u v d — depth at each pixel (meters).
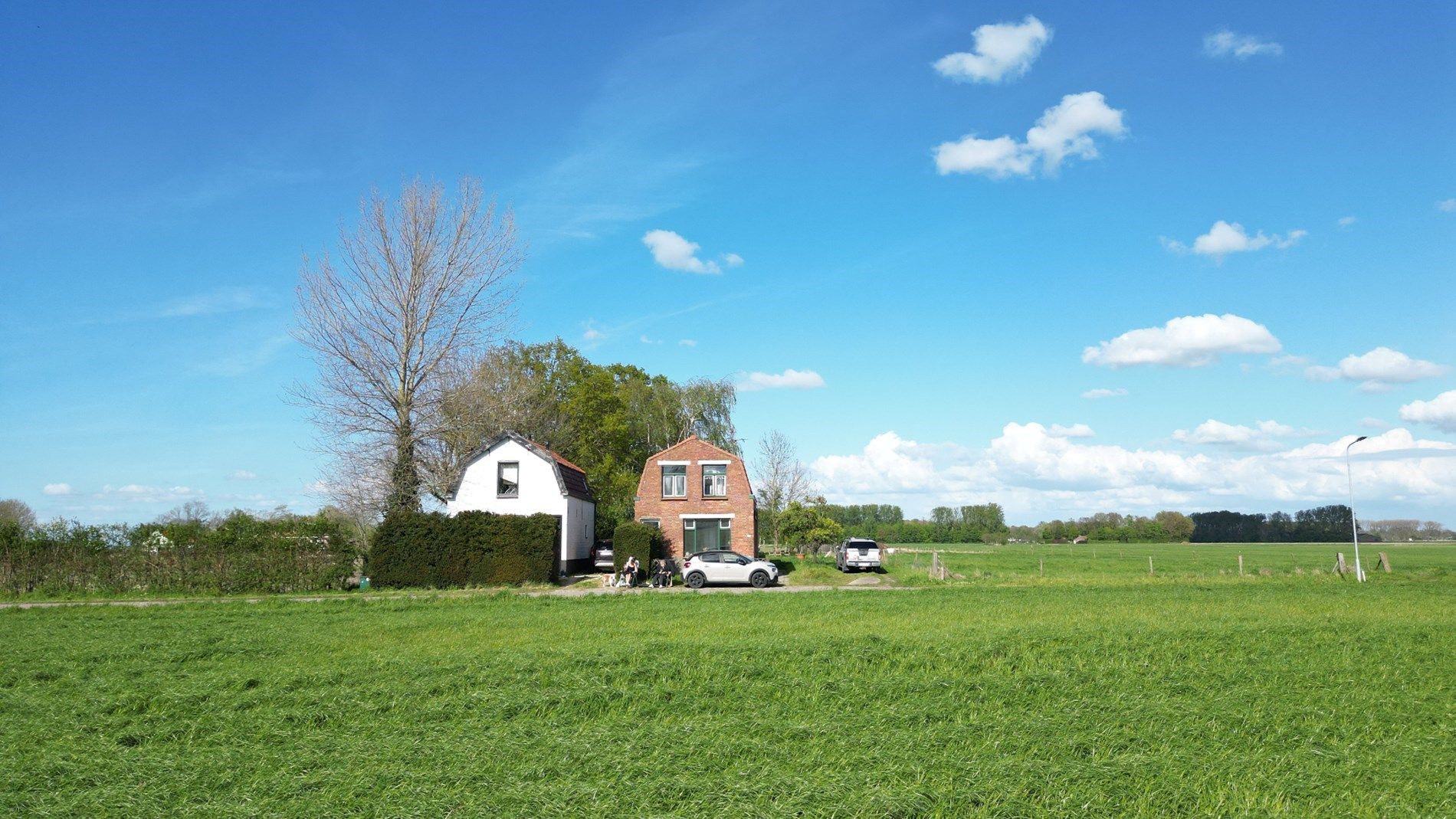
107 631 22.58
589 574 45.66
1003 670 14.56
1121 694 12.76
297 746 10.62
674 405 71.81
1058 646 16.55
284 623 23.89
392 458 42.78
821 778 9.16
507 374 55.91
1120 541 128.50
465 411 46.56
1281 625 19.41
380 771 9.41
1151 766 9.49
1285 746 10.48
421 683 13.81
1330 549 100.12
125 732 11.48
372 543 38.44
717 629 20.64
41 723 12.04
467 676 14.22
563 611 26.08
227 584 36.88
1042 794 8.77
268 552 37.31
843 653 15.83
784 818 8.02
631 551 41.31
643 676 14.05
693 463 45.66
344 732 11.34
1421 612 23.75
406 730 11.35
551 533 38.78
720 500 45.28
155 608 28.84
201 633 21.69
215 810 8.40
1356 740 10.70
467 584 38.16
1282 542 136.88
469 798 8.58
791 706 12.37
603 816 8.14
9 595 35.81
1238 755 10.06
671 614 24.61
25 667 16.61
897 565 54.34
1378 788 9.12
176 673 15.87
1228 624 19.83
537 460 43.38
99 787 9.19
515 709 12.20
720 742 10.39
